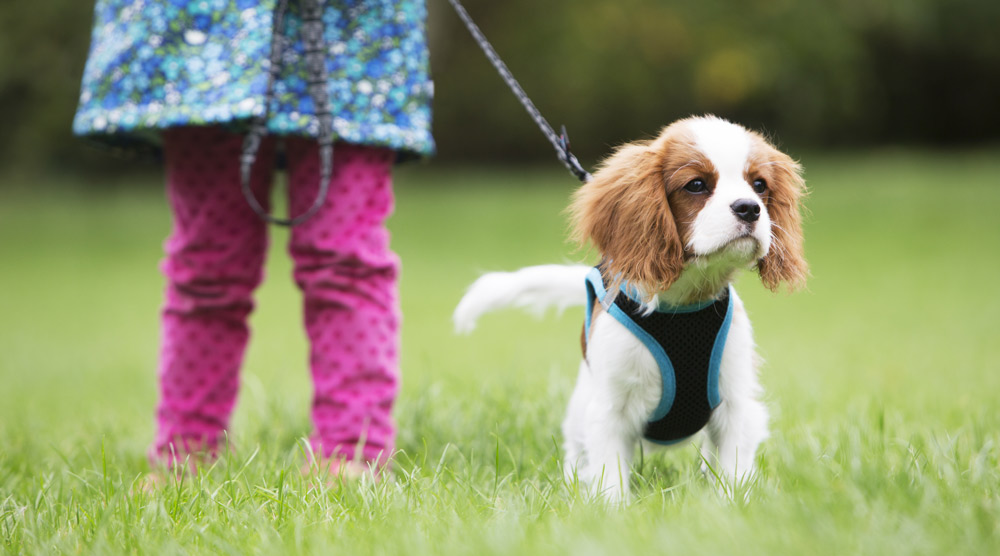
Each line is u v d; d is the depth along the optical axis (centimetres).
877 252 1401
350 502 282
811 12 2453
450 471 310
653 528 235
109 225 1841
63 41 2100
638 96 2505
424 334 898
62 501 303
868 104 2809
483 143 2719
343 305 339
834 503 238
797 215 332
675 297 310
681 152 309
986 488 262
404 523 253
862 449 312
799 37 2442
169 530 263
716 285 308
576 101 2530
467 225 1717
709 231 295
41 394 630
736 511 243
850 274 1230
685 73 2447
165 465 347
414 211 1881
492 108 2600
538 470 316
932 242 1456
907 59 2822
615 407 312
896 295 1054
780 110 2627
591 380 320
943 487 257
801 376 548
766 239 297
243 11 322
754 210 293
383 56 340
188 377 359
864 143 2898
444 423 395
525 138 2677
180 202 353
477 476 329
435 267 1365
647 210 310
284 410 431
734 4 2414
